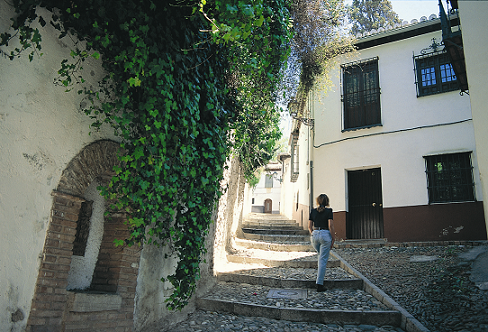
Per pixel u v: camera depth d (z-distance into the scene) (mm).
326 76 8516
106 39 3646
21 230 3307
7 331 3129
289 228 13305
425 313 4535
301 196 14727
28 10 3385
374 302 5211
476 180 9297
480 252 7031
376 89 11234
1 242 3154
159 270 4680
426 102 10359
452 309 4461
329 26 7484
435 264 6730
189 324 4707
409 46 10969
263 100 6047
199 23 4359
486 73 4203
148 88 3717
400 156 10359
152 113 3625
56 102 3652
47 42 3574
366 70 11523
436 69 10539
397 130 10562
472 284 5129
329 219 6152
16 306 3219
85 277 4211
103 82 3961
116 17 3709
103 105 3646
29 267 3346
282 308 4945
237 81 5527
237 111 5648
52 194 3572
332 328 4555
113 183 3686
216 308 5277
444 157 9875
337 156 11336
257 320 4875
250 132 6480
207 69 4660
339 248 9695
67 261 3648
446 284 5375
